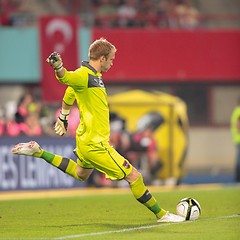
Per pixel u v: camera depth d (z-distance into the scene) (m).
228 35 92.31
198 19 98.56
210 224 35.06
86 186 66.00
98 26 93.00
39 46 84.50
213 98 95.25
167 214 35.31
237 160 77.00
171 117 73.25
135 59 89.44
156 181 72.00
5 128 69.94
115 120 73.62
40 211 43.31
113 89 90.00
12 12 92.94
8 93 86.06
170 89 92.50
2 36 85.25
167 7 100.38
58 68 31.62
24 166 61.94
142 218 38.78
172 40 90.69
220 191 58.91
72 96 33.41
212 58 91.88
